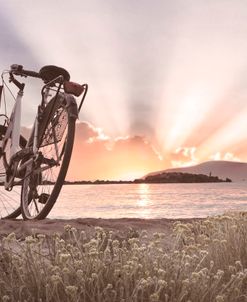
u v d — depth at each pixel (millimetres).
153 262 3533
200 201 77688
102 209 53781
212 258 4145
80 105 5836
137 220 5777
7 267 3561
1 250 3723
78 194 150875
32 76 6461
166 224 5715
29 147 6172
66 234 4660
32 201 6293
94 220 5449
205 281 3348
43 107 6129
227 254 4191
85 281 3176
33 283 3250
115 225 5289
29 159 6199
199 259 4051
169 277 3391
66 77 6207
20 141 6754
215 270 3961
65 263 3283
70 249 3682
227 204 61031
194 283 3295
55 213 43250
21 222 5125
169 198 102125
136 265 3291
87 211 48688
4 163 6629
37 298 3211
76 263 3287
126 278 3182
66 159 5680
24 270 3340
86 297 3170
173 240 4898
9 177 6434
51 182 5910
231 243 4398
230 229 4703
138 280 3176
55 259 3533
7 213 6695
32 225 4949
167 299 3223
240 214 5883
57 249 3807
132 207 59125
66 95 5859
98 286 3062
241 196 104500
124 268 3246
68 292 2926
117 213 43938
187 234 4949
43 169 5988
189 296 3270
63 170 5695
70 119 5707
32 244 3773
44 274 3307
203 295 3244
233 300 3365
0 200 6637
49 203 5785
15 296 3189
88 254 3484
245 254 4246
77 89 5789
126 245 4371
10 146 6441
